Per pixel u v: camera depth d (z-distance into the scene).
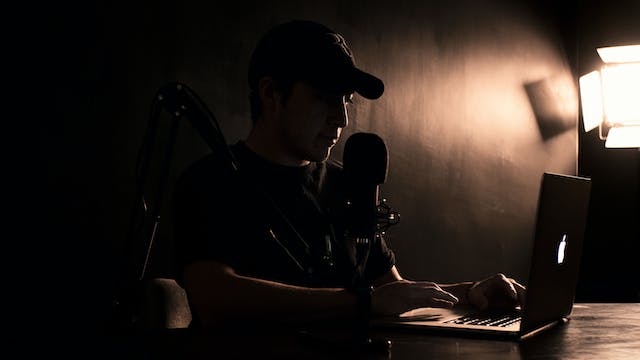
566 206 1.63
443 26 4.01
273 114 2.24
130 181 2.55
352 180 1.42
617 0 4.81
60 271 2.37
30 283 2.30
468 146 4.14
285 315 1.76
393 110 3.67
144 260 1.41
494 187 4.31
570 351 1.42
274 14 3.05
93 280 2.44
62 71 2.39
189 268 2.01
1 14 2.26
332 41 2.16
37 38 2.33
